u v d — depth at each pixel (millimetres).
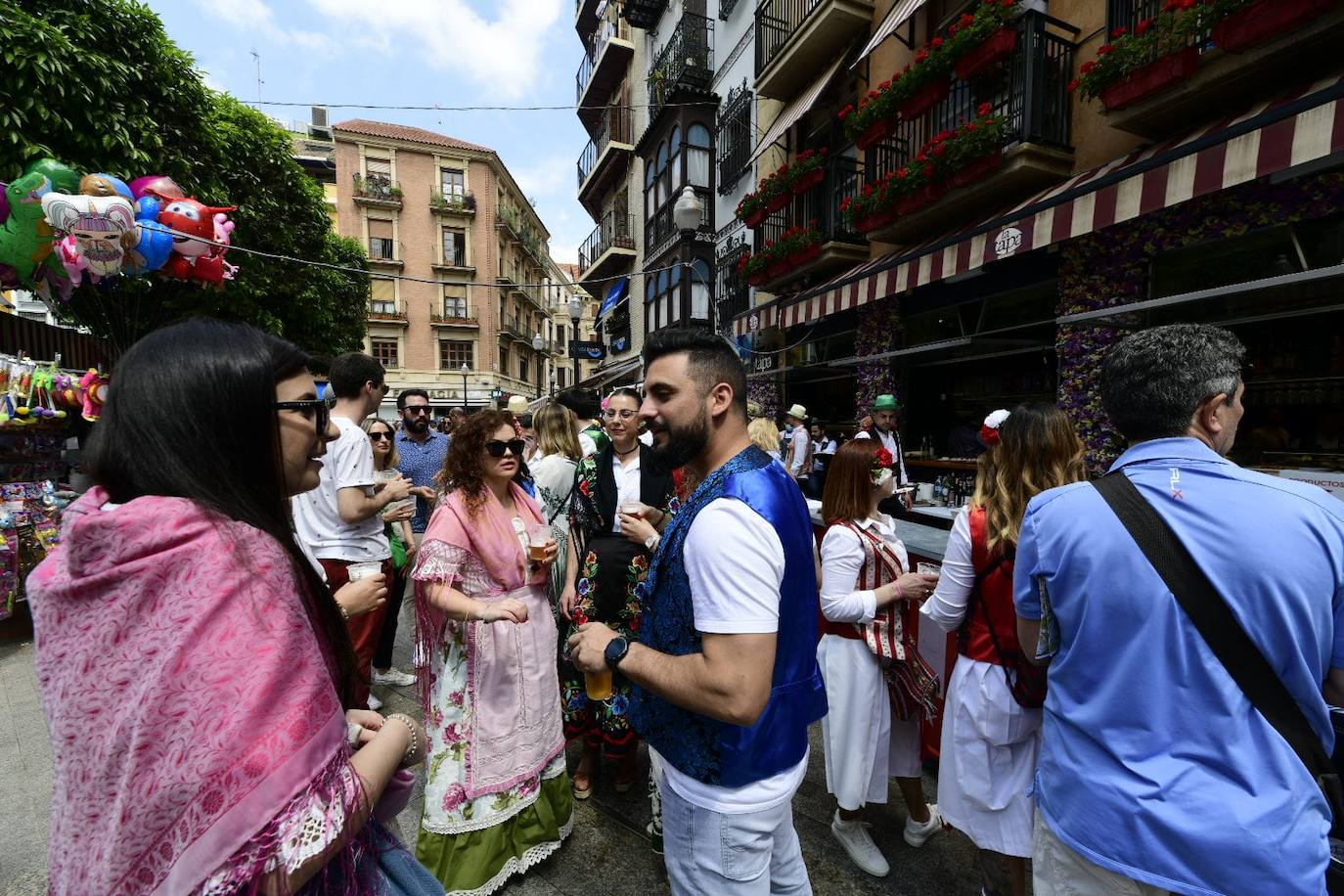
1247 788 959
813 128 9773
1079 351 5699
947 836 2303
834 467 2250
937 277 5859
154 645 643
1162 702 1026
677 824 1263
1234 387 1135
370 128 30250
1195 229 4848
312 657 754
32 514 4598
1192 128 4871
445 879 1946
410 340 30938
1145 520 1070
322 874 805
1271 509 1007
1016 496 1729
